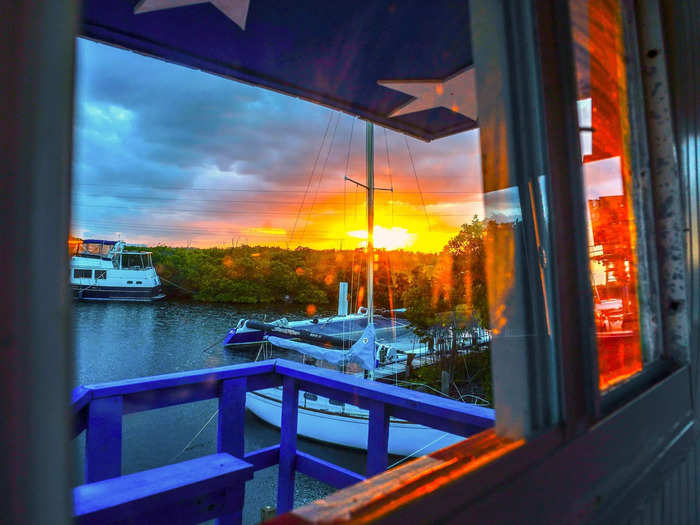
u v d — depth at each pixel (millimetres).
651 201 1459
